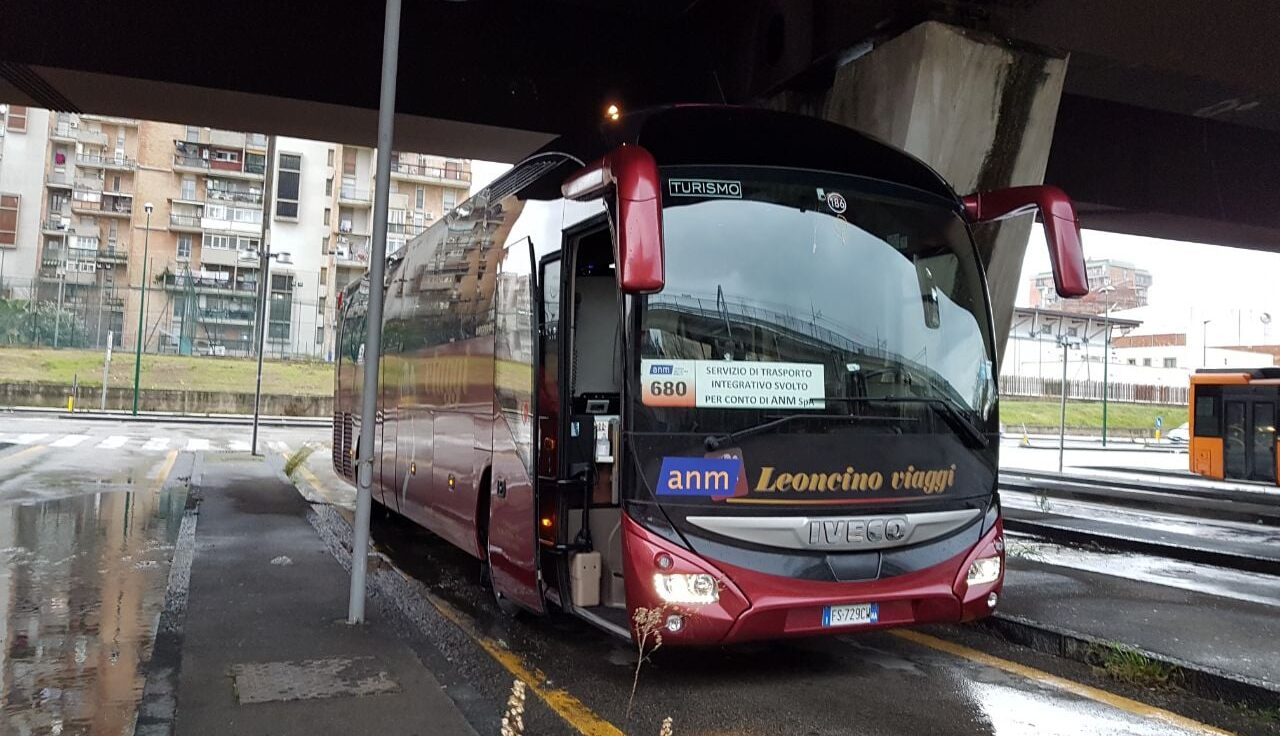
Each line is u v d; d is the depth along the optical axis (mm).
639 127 5766
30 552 9320
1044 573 9180
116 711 4871
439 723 4656
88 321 45469
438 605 8102
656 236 4852
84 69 11992
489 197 8000
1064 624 6910
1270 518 15562
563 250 6148
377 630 6461
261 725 4582
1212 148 17719
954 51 10750
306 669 5504
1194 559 11031
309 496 15352
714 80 13719
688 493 5211
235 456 21547
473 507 7758
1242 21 10734
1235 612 7395
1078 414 62688
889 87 11047
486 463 7449
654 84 14133
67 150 69000
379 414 11609
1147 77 14938
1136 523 15031
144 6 12156
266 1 12578
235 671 5445
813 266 5727
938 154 10953
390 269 11719
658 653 6598
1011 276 12133
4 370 41562
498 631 7223
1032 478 24797
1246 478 23188
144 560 9055
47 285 45156
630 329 5316
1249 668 5773
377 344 6684
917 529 5578
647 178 4898
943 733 4996
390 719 4695
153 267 63594
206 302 47750
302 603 7230
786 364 5496
